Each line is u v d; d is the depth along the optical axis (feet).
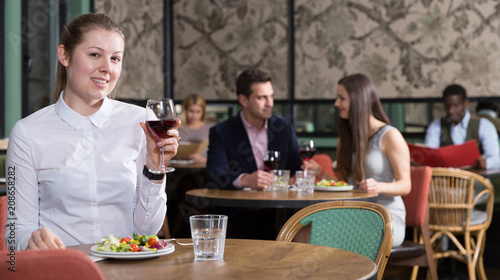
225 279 3.74
